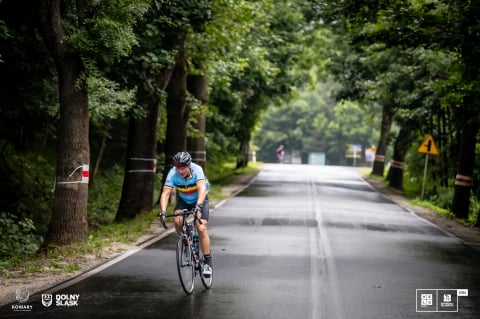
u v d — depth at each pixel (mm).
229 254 21688
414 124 53594
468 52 27875
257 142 164125
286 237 26281
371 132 155125
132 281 16766
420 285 17391
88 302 14367
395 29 29203
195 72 38750
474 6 26000
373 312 14188
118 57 20859
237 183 62750
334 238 26484
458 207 40000
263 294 15602
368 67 58688
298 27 65688
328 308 14398
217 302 14672
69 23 21469
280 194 50469
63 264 19172
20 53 26328
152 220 31250
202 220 15969
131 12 20781
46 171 42344
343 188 60688
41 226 32781
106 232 26906
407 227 32219
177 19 27625
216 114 60188
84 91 21766
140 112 30031
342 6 29516
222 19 32281
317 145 161625
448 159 52562
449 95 35031
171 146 40500
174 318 13172
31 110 29312
